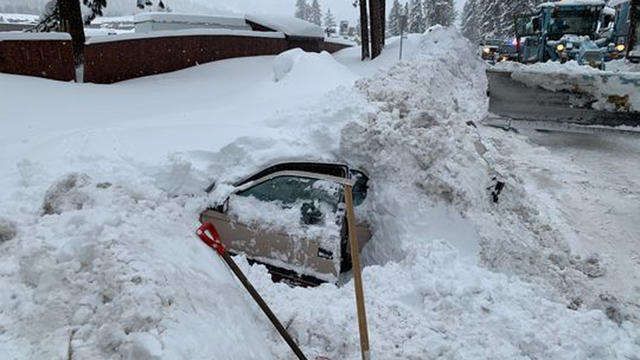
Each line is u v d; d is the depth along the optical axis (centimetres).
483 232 495
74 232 288
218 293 293
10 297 243
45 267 252
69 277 246
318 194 483
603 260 573
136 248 273
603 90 977
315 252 457
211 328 246
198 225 402
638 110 962
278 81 1062
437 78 1188
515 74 1038
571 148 1045
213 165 555
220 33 1838
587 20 1697
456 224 500
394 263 455
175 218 378
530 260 511
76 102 948
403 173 536
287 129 625
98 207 335
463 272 416
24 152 590
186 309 246
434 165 539
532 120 1063
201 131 628
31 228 304
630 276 545
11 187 491
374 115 593
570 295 480
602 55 1497
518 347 342
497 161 726
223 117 735
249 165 547
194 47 1698
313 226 463
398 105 653
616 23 2295
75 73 1255
